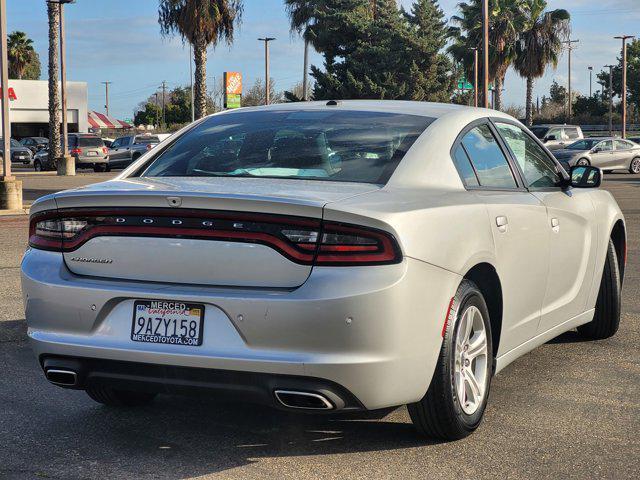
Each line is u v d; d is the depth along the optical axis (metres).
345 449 4.07
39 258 4.01
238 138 4.63
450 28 58.56
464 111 4.81
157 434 4.29
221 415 4.59
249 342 3.59
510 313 4.60
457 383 4.07
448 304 3.89
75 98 61.00
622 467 3.87
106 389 4.54
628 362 5.75
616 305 6.23
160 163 4.56
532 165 5.27
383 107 4.83
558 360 5.80
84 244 3.90
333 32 51.22
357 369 3.54
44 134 61.16
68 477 3.72
